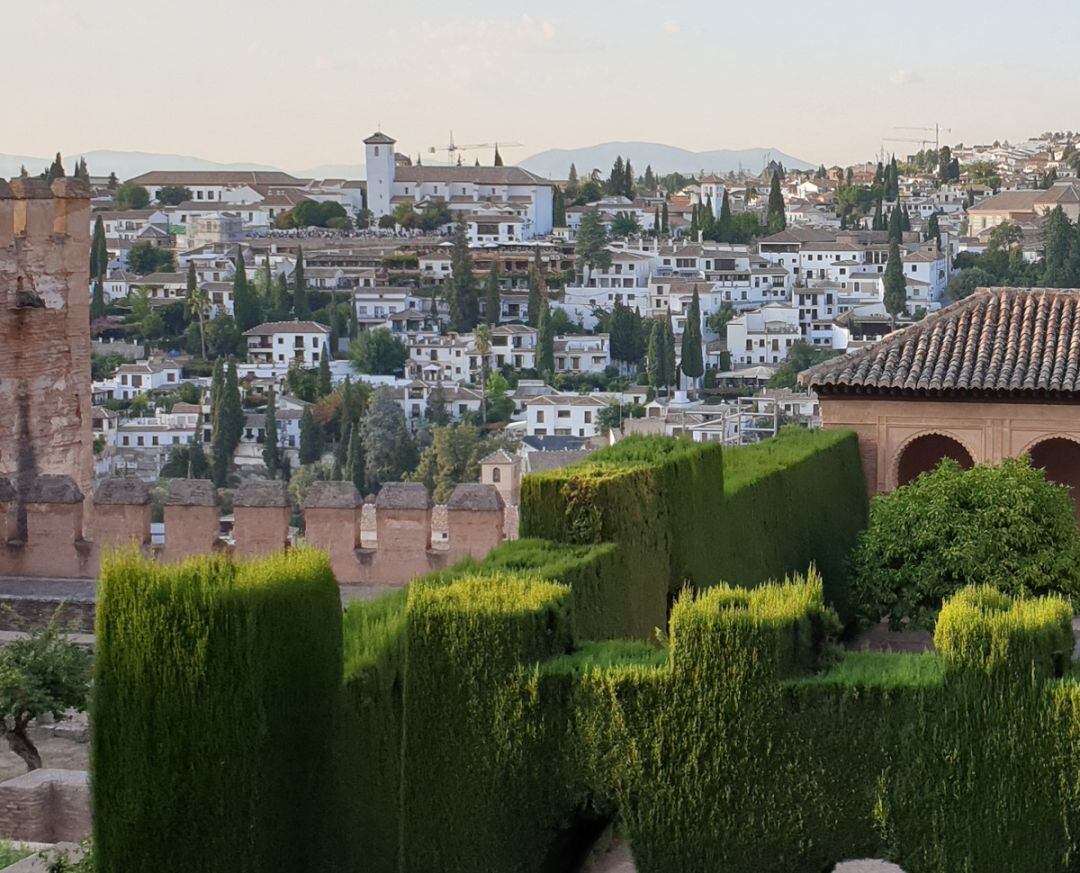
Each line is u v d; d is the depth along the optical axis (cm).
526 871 1692
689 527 2548
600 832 1761
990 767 1598
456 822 1698
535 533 2220
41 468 2981
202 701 1574
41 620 2530
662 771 1664
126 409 18012
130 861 1587
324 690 1670
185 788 1577
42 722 2222
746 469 3225
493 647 1689
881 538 3488
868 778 1630
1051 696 1588
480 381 19838
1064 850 1584
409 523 2556
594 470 2306
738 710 1647
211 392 16938
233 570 1634
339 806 1694
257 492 2584
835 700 1636
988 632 1599
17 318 2923
